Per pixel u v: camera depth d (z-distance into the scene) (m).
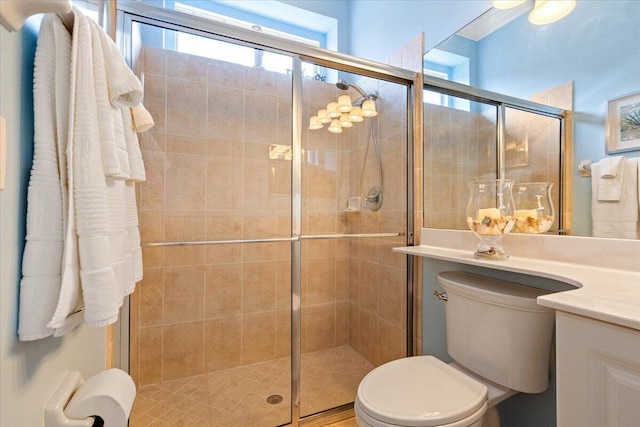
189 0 2.24
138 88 0.65
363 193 2.06
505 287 1.12
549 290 1.07
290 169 1.94
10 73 0.45
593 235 0.99
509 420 1.20
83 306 0.57
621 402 0.53
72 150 0.53
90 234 0.53
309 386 1.80
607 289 0.70
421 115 1.72
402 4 1.92
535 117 1.19
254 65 1.84
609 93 0.97
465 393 0.97
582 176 1.03
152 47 1.68
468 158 1.47
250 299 1.97
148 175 1.71
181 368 1.82
